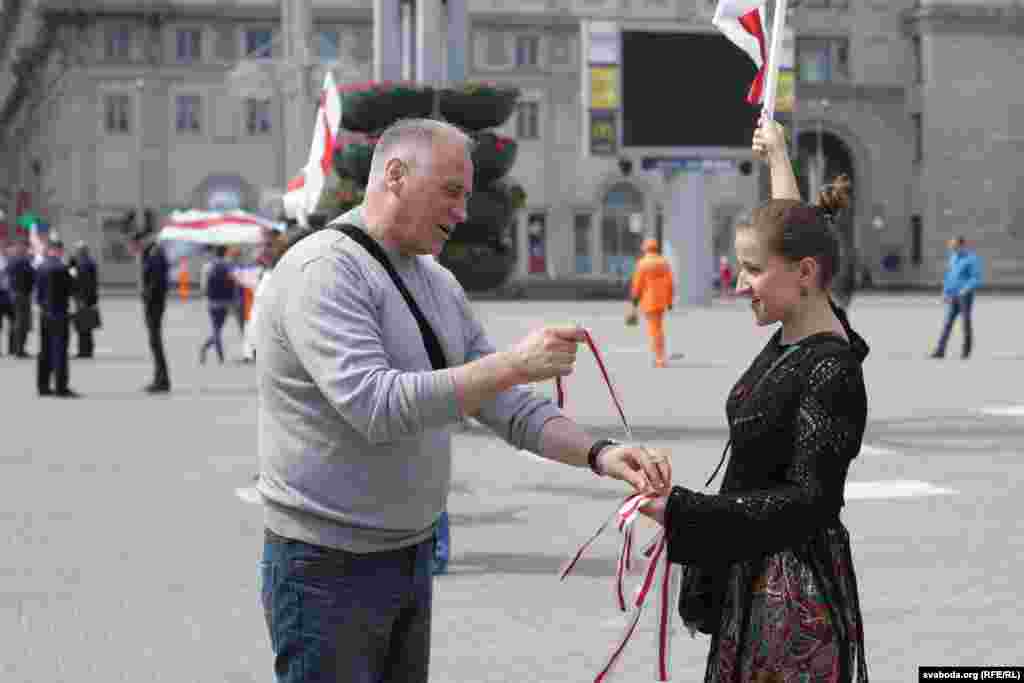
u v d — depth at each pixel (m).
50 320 19.69
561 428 3.65
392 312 3.57
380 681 3.69
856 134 77.31
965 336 25.28
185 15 69.38
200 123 70.19
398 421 3.34
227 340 32.84
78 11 68.38
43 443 14.64
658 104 46.50
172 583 8.20
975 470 12.20
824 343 3.47
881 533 9.44
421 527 3.65
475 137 14.82
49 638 6.99
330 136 12.66
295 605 3.58
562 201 74.25
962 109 77.12
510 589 7.96
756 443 3.48
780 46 4.90
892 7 77.62
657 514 3.38
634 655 6.65
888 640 6.81
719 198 74.81
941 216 77.25
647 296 23.78
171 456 13.63
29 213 71.88
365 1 70.06
